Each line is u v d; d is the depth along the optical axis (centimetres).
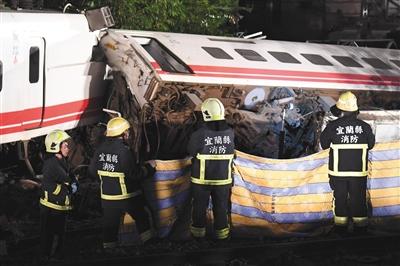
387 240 2509
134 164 2197
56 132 2195
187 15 4412
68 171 2231
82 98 2909
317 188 2550
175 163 2420
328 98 3180
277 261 2261
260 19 5497
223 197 2338
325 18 5144
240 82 2875
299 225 2539
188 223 2433
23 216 2720
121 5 3944
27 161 2738
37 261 2192
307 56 3294
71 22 2839
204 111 2327
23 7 3036
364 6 4969
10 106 2603
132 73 2725
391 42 4606
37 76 2705
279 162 2503
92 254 2267
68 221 2717
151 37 2967
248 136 2988
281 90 3025
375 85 3312
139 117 2722
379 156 2653
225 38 3241
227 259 2272
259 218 2498
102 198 2220
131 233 2362
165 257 2206
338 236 2512
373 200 2656
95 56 2941
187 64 2789
